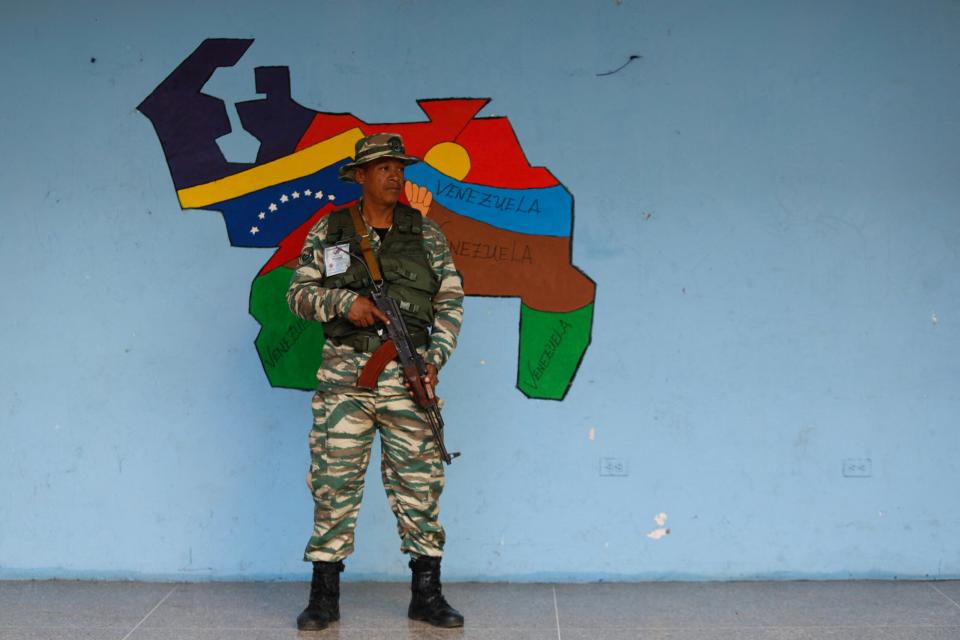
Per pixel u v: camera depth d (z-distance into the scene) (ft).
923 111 16.44
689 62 16.52
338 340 14.25
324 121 16.71
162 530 16.66
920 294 16.44
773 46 16.49
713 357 16.51
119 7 16.80
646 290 16.53
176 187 16.75
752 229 16.51
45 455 16.74
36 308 16.78
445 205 16.61
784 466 16.49
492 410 16.55
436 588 14.57
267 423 16.66
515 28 16.60
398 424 14.14
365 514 16.60
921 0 16.43
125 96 16.80
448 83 16.65
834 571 16.46
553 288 16.55
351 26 16.70
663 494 16.51
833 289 16.48
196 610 15.19
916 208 16.46
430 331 14.96
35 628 14.39
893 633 14.06
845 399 16.47
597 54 16.56
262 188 16.72
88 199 16.78
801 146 16.48
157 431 16.70
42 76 16.80
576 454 16.56
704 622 14.56
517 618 14.76
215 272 16.72
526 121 16.58
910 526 16.42
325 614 14.39
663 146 16.55
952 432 16.43
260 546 16.65
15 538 16.74
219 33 16.79
